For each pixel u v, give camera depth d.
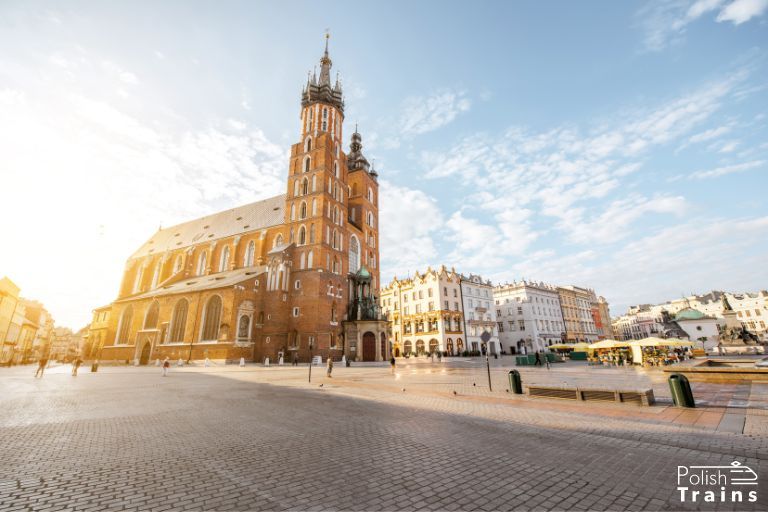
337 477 6.47
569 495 5.68
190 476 6.54
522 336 84.75
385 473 6.67
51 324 121.88
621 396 13.27
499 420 11.15
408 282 79.12
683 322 52.31
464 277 80.31
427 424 10.74
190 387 21.14
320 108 63.31
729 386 16.92
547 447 8.25
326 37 70.62
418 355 72.38
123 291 77.12
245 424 10.90
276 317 50.12
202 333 49.47
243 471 6.80
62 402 15.49
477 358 61.16
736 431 9.04
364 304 54.81
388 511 5.16
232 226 71.12
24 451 8.09
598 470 6.75
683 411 11.59
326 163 58.06
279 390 19.36
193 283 60.66
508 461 7.30
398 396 16.55
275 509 5.23
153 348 53.75
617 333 163.12
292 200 58.88
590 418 11.05
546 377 24.44
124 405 14.62
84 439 9.16
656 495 5.63
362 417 11.86
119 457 7.66
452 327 73.19
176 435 9.57
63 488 5.97
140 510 5.19
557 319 93.94
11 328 75.62
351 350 52.41
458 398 15.59
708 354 45.91
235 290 47.72
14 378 28.86
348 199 67.06
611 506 5.28
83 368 45.88
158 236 85.81
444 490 5.89
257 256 61.62
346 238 60.47
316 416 12.09
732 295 97.75
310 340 49.22
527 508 5.25
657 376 22.50
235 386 21.50
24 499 5.51
